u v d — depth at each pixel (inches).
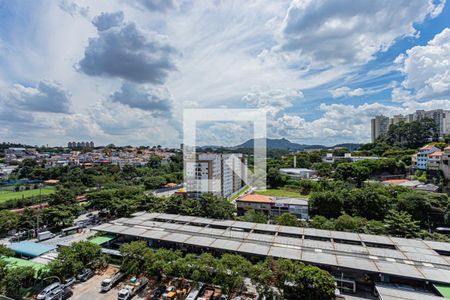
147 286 1178.6
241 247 1294.3
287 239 1392.7
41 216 1953.7
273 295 1001.5
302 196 2938.0
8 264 1222.9
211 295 1085.8
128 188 2829.7
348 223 1617.9
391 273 1027.9
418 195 1857.8
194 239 1411.2
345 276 1178.0
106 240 1533.0
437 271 1043.3
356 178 3120.1
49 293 1053.2
